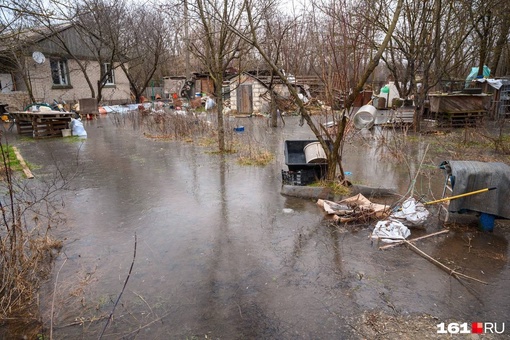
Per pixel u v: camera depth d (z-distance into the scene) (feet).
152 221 15.01
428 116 43.27
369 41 20.90
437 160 26.18
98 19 61.82
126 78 85.30
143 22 78.79
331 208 15.60
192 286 10.22
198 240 13.19
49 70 64.39
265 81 55.36
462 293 9.84
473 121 40.47
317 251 12.26
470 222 14.61
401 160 25.88
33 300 9.64
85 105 60.54
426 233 13.66
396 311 9.09
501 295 9.74
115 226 14.52
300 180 18.92
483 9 40.50
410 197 15.37
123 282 10.44
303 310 9.13
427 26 40.22
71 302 9.53
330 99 19.22
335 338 8.14
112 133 42.09
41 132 39.04
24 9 16.28
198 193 18.78
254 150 28.73
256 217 15.39
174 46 84.53
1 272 10.71
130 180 21.45
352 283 10.32
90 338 8.22
